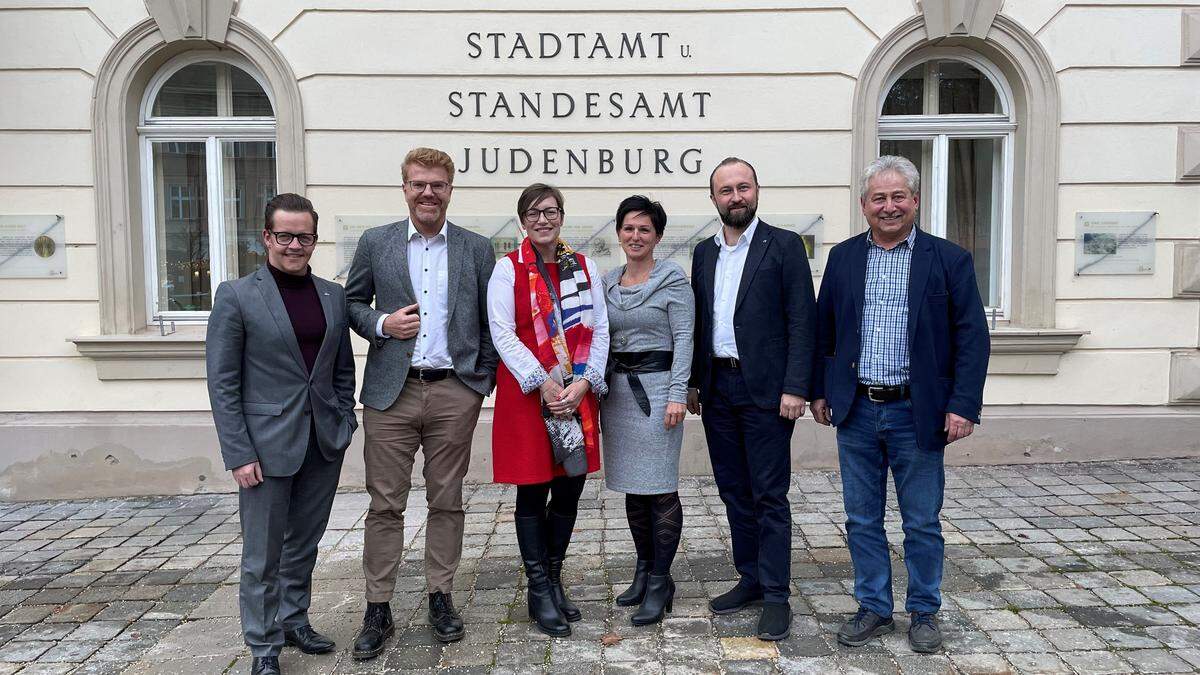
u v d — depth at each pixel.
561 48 5.23
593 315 3.15
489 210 5.29
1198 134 5.27
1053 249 5.34
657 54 5.23
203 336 5.23
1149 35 5.27
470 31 5.21
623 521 4.55
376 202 5.27
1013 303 5.53
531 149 5.27
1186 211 5.36
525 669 2.95
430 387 3.11
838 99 5.25
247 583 2.86
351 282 3.22
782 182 5.29
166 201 5.50
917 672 2.86
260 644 2.85
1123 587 3.53
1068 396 5.45
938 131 5.50
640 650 3.07
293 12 5.15
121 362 5.25
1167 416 5.40
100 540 4.49
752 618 3.31
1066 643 3.04
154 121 5.38
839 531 4.32
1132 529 4.22
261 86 5.38
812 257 5.31
